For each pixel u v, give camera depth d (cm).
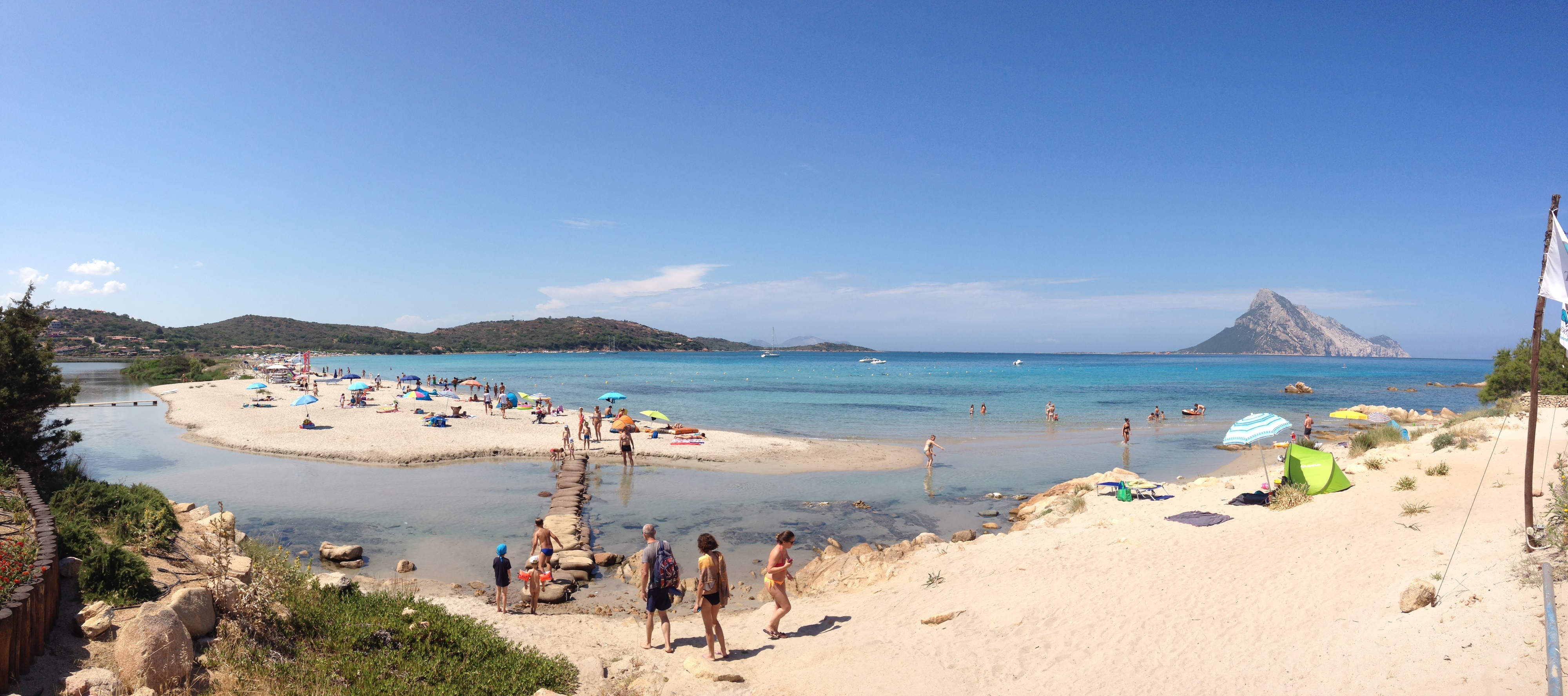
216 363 14475
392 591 1390
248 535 1933
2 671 602
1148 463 3256
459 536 1942
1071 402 6988
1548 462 1831
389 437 3638
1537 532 992
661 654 1073
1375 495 1712
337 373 10012
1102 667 886
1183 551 1455
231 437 3628
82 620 764
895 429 4603
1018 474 2969
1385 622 873
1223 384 10512
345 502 2323
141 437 3809
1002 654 968
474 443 3441
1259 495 1897
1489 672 681
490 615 1297
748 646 1104
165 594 918
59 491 1376
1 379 1723
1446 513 1405
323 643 926
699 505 2372
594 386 9850
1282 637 905
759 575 1672
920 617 1211
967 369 17888
